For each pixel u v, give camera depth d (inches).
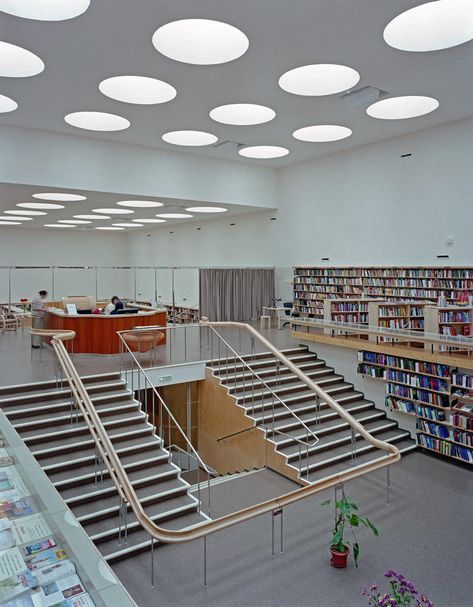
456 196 365.4
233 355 371.9
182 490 227.1
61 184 378.0
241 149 444.5
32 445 236.8
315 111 332.8
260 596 160.6
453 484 250.2
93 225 753.0
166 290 741.3
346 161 454.6
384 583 167.3
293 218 519.5
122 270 789.9
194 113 331.9
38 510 121.2
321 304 478.0
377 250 429.7
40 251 784.3
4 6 193.0
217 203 487.2
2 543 110.0
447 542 194.5
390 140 413.1
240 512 173.5
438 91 298.0
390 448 226.2
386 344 324.2
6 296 700.7
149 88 303.7
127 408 277.0
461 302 344.8
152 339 344.2
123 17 203.3
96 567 99.5
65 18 202.5
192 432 367.9
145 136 389.7
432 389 283.7
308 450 270.4
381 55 245.4
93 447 244.4
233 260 617.9
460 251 364.2
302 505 227.1
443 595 161.2
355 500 232.1
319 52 240.4
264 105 318.3
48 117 336.2
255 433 292.8
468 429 265.7
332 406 256.4
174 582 169.2
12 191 398.9
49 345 397.4
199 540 196.9
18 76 260.1
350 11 202.2
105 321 374.9
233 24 211.6
